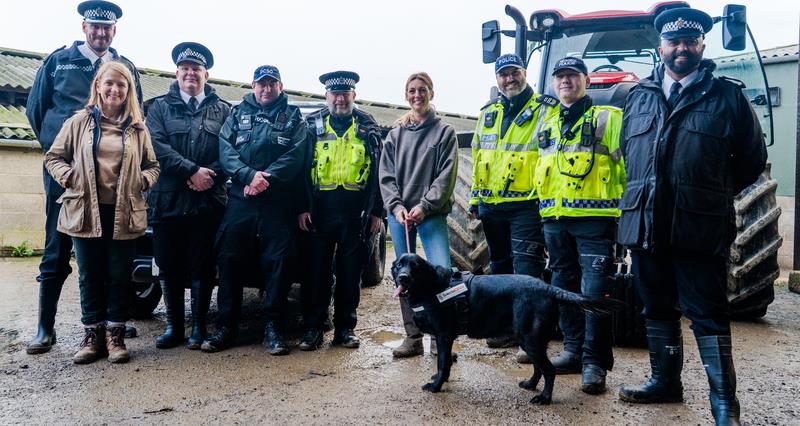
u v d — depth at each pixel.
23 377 3.35
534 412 2.85
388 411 2.85
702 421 2.75
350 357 3.79
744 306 4.85
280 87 4.05
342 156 3.95
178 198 3.89
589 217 3.23
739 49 4.60
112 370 3.48
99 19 3.91
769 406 2.94
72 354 3.81
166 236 3.95
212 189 3.99
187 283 4.34
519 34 5.31
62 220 3.63
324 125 4.03
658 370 2.98
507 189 3.66
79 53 3.95
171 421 2.71
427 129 3.83
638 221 2.79
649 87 2.84
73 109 3.88
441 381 3.11
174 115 3.97
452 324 3.08
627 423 2.71
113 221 3.68
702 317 2.71
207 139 4.00
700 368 3.60
